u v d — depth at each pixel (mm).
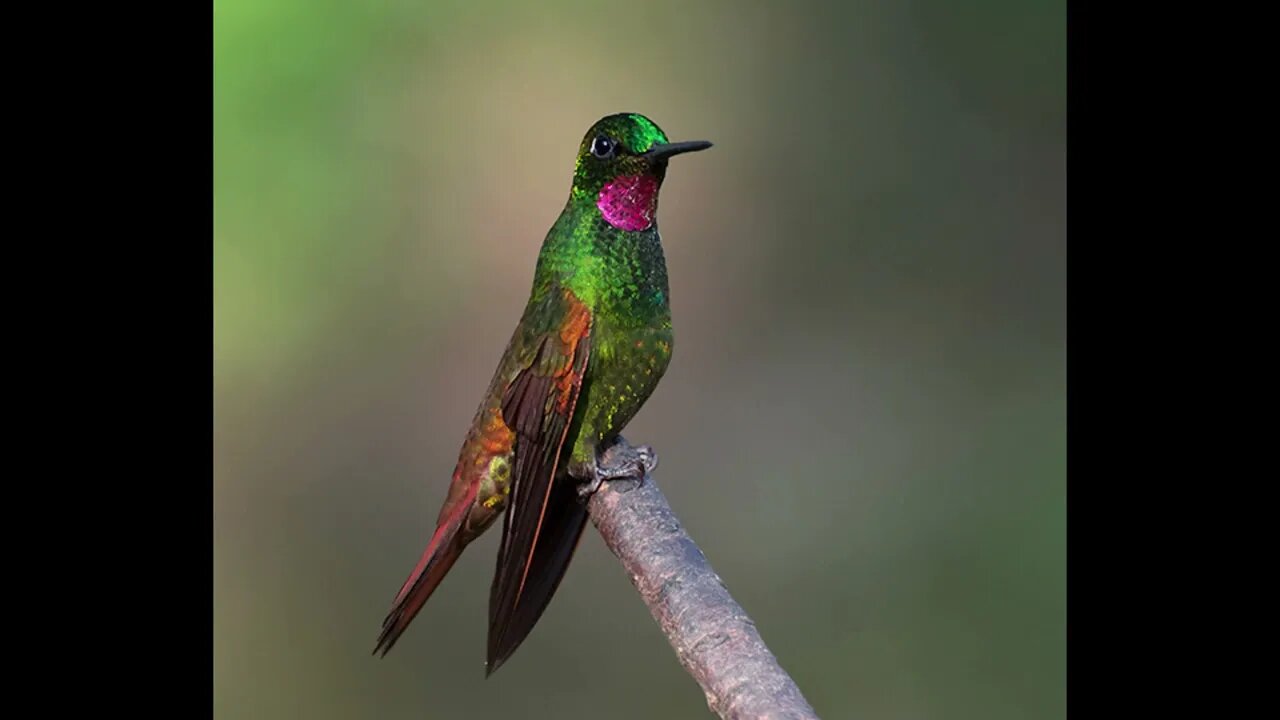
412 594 2248
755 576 2479
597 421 2240
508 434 2246
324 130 2871
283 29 2881
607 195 2242
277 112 2852
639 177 2240
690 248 2998
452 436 2660
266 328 2725
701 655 2178
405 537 2518
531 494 2234
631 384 2244
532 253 2879
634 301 2240
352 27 2922
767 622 2459
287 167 2828
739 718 2168
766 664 2174
